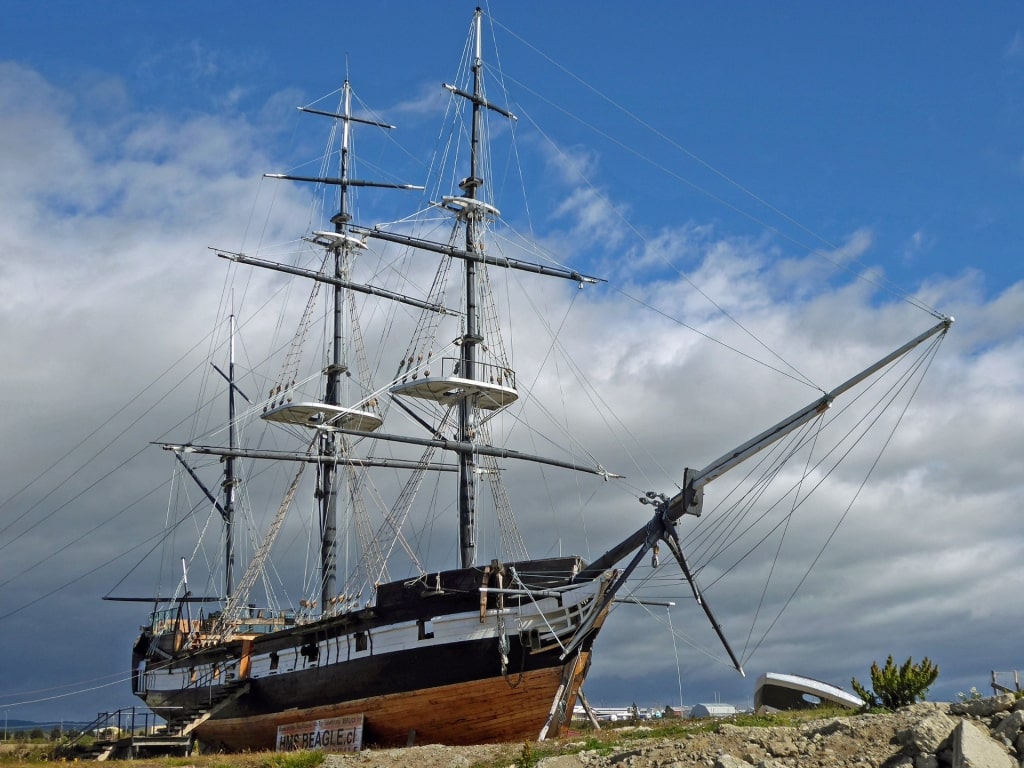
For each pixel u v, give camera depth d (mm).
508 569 50250
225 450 81250
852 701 46344
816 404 43875
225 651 63938
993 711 26406
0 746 67250
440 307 71000
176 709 66125
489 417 68812
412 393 68000
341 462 80562
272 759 37969
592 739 35156
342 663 54781
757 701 49781
